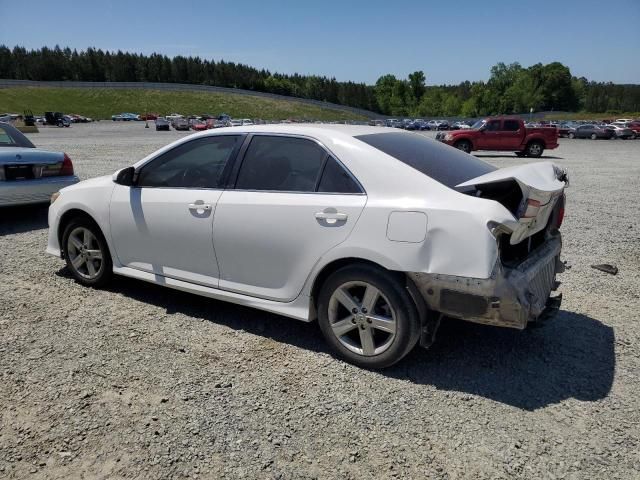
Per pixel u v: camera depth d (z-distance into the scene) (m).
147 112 115.25
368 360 3.36
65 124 66.00
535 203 2.95
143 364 3.44
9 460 2.51
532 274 3.16
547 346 3.75
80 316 4.21
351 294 3.41
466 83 182.50
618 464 2.51
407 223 3.06
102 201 4.53
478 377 3.31
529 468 2.48
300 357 3.57
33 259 5.80
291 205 3.47
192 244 4.00
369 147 3.41
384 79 148.62
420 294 3.12
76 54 150.00
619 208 9.37
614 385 3.22
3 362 3.43
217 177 3.93
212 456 2.56
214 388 3.16
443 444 2.66
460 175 3.44
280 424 2.81
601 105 148.12
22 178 7.05
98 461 2.51
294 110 129.38
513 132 22.92
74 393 3.08
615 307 4.51
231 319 4.20
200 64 157.12
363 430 2.77
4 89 110.94
